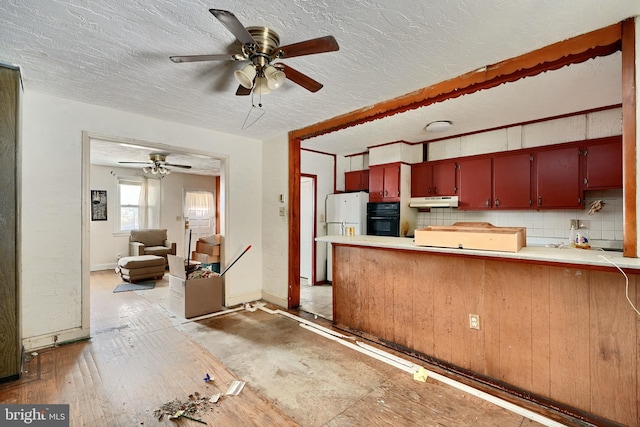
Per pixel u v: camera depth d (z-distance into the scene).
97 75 2.39
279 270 4.13
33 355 2.60
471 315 2.31
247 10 1.62
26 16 1.66
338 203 5.45
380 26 1.76
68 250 2.87
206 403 1.96
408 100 2.70
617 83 2.64
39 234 2.73
